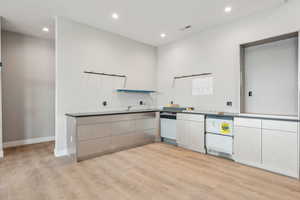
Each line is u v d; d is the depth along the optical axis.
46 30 3.81
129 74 4.42
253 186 2.12
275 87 2.97
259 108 3.17
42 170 2.58
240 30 3.30
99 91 3.82
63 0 2.68
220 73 3.62
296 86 2.75
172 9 3.00
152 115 4.25
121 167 2.71
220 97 3.62
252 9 2.99
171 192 1.99
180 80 4.47
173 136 4.07
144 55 4.79
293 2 2.68
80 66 3.50
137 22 3.51
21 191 1.99
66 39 3.31
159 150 3.62
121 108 4.25
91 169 2.63
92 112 3.61
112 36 4.05
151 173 2.49
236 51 3.36
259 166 2.64
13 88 3.87
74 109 3.42
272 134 2.50
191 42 4.21
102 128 3.27
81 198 1.87
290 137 2.34
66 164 2.82
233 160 3.00
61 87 3.25
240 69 3.24
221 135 3.12
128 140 3.72
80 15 3.20
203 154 3.35
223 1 2.75
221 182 2.23
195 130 3.53
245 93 3.35
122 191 2.01
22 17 3.23
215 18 3.34
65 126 3.30
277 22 2.84
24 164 2.80
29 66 4.07
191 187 2.10
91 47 3.67
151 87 4.97
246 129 2.77
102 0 2.71
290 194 1.94
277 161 2.46
